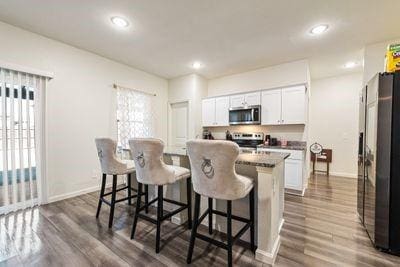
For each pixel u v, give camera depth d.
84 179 3.47
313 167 5.05
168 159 2.55
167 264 1.64
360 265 1.64
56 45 3.12
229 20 2.55
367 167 2.16
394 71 1.81
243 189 1.53
